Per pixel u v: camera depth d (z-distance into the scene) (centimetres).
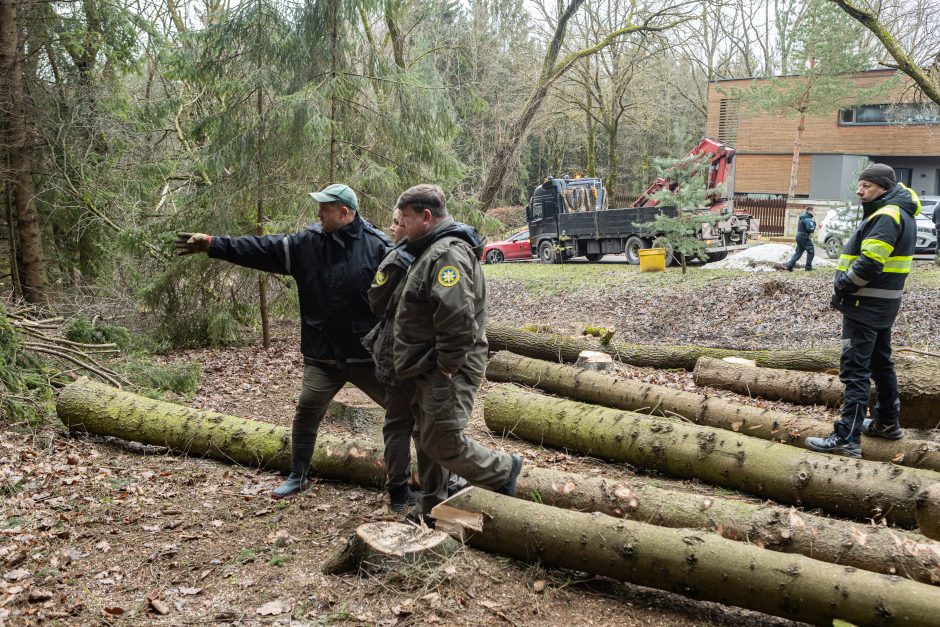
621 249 2041
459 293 330
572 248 2184
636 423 499
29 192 1005
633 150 4147
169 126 1346
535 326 963
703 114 3775
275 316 1148
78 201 1095
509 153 2147
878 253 437
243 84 946
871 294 455
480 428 596
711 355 797
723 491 453
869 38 2691
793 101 2512
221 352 1012
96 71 1178
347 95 977
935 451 455
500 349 886
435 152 1022
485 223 1151
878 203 457
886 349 469
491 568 333
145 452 519
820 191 3017
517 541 336
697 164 1644
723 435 461
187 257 991
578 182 2345
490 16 2959
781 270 1614
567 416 530
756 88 2548
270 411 657
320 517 404
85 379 561
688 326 1195
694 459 462
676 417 574
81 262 1165
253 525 394
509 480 367
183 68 980
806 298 1188
